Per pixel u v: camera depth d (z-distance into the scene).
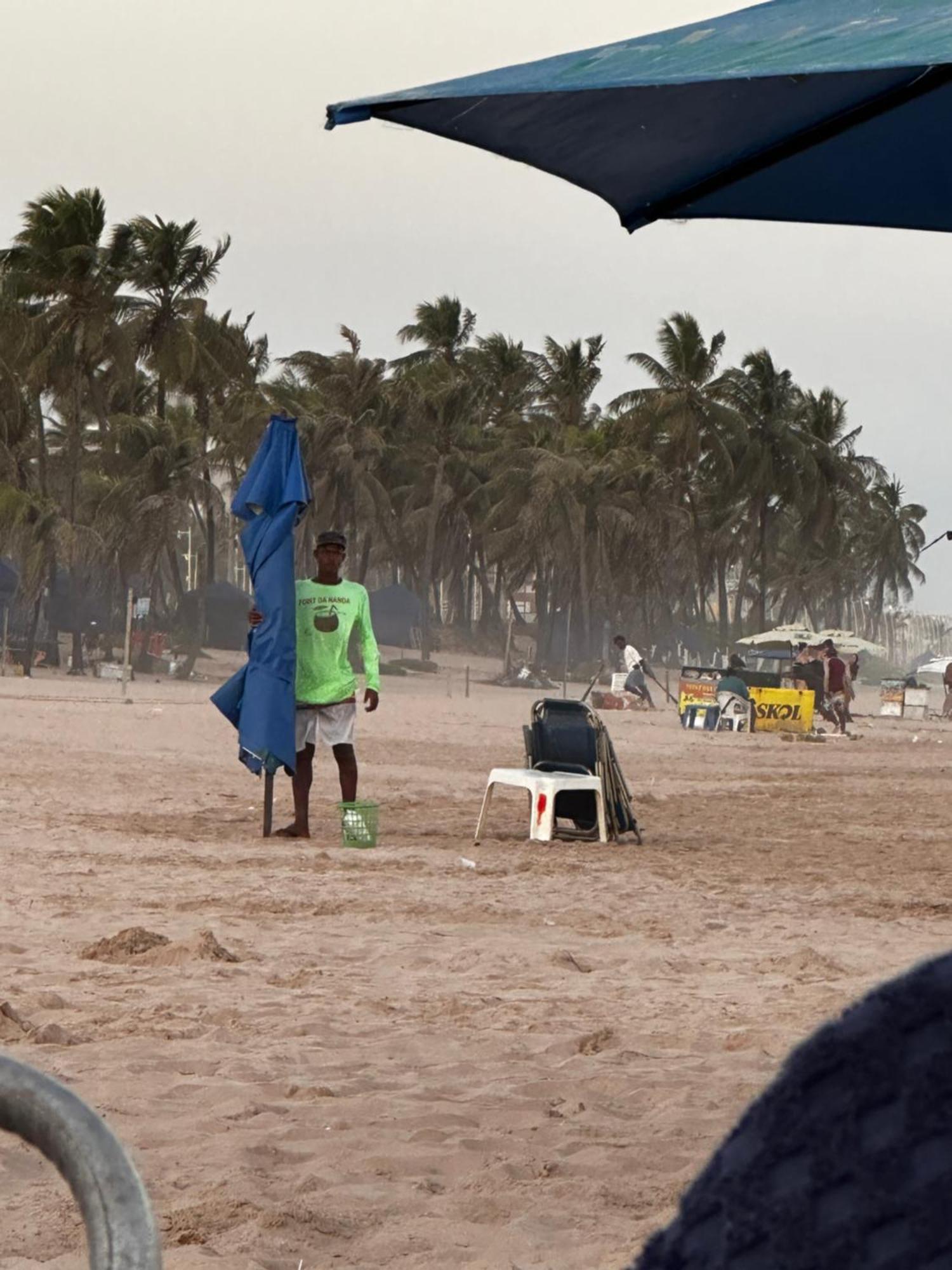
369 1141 6.59
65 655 97.31
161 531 95.00
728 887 15.29
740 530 140.12
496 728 45.59
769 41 3.37
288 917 12.69
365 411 116.88
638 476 124.56
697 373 122.56
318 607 18.00
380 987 10.03
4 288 83.75
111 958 10.75
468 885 14.76
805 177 5.43
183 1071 7.71
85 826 18.33
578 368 132.12
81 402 85.81
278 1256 5.25
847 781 31.08
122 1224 0.97
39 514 82.44
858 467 137.75
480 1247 5.46
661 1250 0.82
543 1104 7.29
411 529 125.38
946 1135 0.77
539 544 123.06
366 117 3.90
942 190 5.46
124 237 87.56
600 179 5.05
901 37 3.10
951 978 0.83
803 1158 0.79
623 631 137.25
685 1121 7.03
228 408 111.00
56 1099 1.02
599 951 11.69
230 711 18.02
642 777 30.69
